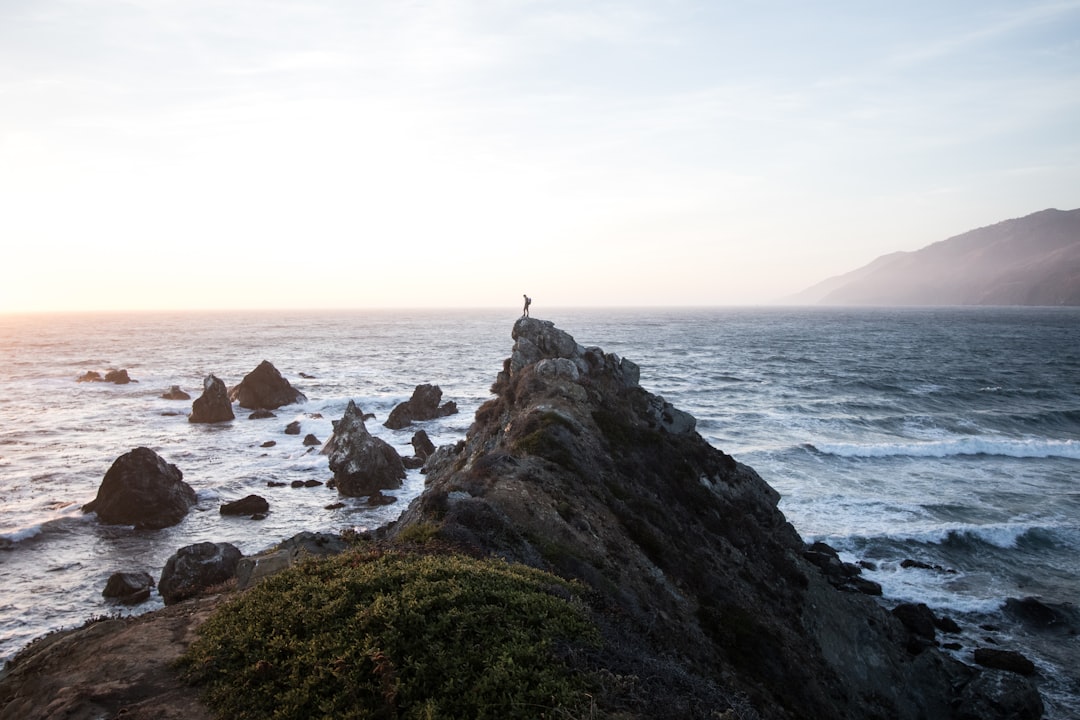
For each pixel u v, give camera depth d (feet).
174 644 38.99
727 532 89.56
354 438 162.71
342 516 143.43
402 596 37.27
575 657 33.71
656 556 71.67
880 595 108.47
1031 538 130.21
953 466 183.11
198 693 33.35
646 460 94.12
